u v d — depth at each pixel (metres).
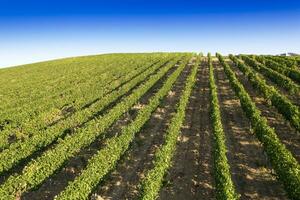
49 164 19.84
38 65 96.31
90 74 64.56
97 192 18.50
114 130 28.77
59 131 26.47
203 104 35.41
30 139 24.69
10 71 85.81
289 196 16.44
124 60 87.44
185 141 24.89
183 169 20.58
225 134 26.02
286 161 17.77
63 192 16.48
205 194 17.84
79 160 23.16
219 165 17.64
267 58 73.94
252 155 22.03
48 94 45.56
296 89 36.91
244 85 44.81
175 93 41.75
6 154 22.19
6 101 43.06
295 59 67.69
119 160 21.73
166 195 17.94
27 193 19.05
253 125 25.09
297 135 25.11
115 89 46.03
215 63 73.75
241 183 18.62
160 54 101.56
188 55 90.56
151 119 30.97
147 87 41.72
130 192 18.44
